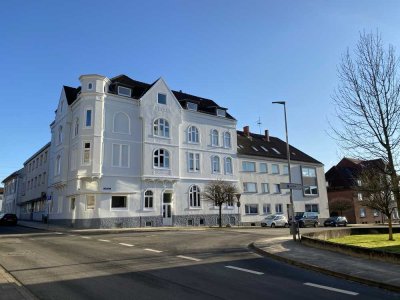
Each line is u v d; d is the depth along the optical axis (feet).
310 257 44.57
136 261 40.81
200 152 133.59
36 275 32.42
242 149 155.94
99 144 109.50
